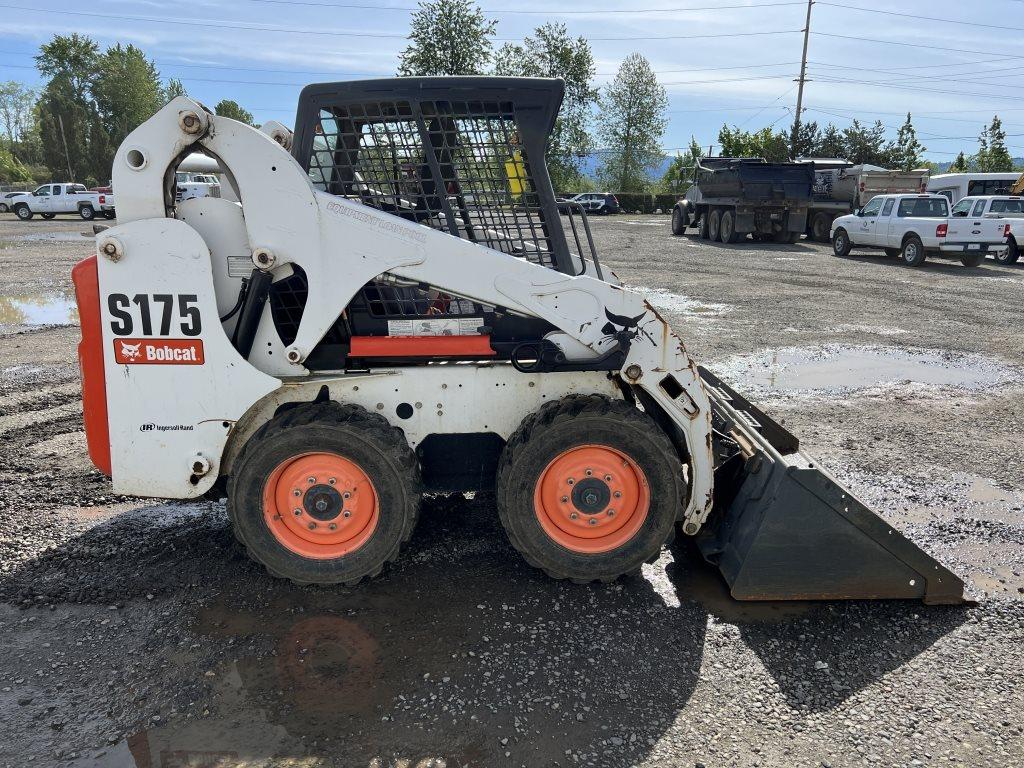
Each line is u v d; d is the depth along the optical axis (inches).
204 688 114.8
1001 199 725.3
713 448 165.3
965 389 292.5
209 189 191.9
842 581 140.3
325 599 140.6
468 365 147.9
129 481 144.6
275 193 134.2
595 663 122.3
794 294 522.0
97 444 144.7
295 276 144.7
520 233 146.1
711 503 150.3
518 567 153.7
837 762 101.5
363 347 144.4
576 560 143.9
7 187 2004.2
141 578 147.3
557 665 121.5
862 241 759.1
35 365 301.6
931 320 433.1
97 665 120.2
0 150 2642.7
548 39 1798.7
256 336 144.3
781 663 123.4
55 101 2488.9
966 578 152.3
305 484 141.6
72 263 626.8
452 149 141.3
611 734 105.9
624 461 143.4
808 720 110.0
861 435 237.9
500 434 150.8
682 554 161.3
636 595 143.9
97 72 2628.0
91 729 105.7
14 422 236.1
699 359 335.6
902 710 112.6
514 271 139.3
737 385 294.7
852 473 206.4
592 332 141.9
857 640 130.4
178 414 141.6
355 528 144.5
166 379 140.1
